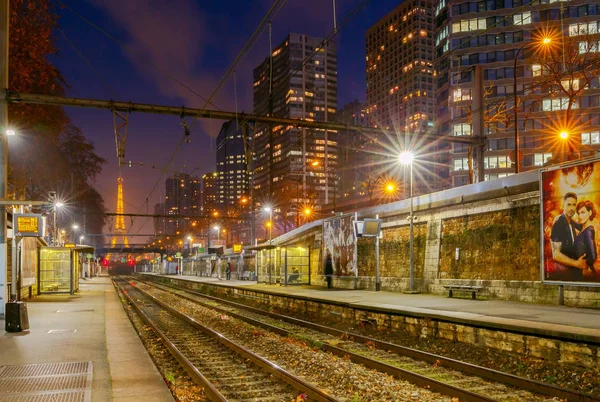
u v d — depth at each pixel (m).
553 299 17.55
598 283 15.90
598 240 15.94
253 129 24.80
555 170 17.61
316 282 37.50
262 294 31.48
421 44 162.88
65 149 54.84
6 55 19.95
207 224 106.94
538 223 18.80
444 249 23.89
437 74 101.88
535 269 18.75
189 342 16.59
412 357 13.05
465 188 22.67
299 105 170.00
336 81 178.75
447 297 22.00
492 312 15.19
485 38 93.38
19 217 18.69
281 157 166.88
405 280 26.34
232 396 9.70
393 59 174.75
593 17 86.06
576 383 9.89
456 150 92.12
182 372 11.98
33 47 30.50
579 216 16.62
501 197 20.69
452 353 13.26
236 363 12.97
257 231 117.31
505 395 9.32
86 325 17.34
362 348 14.61
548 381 10.28
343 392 9.73
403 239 27.23
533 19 90.44
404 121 167.25
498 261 20.56
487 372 10.57
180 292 48.19
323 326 18.48
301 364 12.34
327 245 34.41
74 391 8.48
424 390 9.73
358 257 31.86
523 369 11.16
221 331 19.39
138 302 36.25
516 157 29.00
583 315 14.18
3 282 19.27
